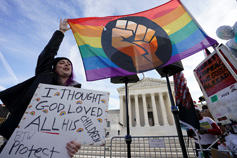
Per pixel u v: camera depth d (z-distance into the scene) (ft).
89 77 6.34
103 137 3.69
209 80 6.29
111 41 7.19
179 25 6.59
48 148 3.26
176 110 6.38
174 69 7.23
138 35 7.10
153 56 6.45
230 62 4.79
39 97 4.06
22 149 3.13
